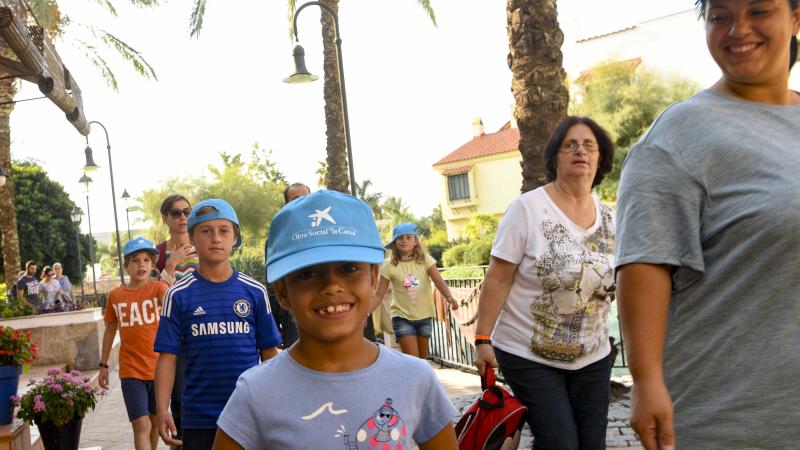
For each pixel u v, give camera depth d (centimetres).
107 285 4647
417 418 214
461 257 2964
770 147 201
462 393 879
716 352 202
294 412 203
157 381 422
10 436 623
